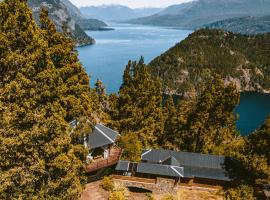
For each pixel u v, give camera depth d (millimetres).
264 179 50812
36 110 29766
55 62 39906
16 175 28453
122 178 51562
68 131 35438
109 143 50406
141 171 51594
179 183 53969
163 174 51469
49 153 30125
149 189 51125
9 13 29719
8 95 28078
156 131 73125
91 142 49125
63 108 36000
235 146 64750
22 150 28781
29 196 29172
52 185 31078
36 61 29562
